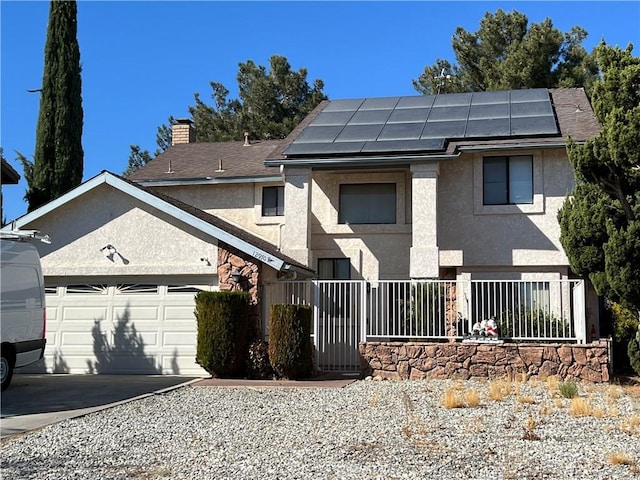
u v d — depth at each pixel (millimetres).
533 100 22188
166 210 17250
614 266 14008
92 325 17984
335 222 20719
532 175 19359
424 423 10477
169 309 17641
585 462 8031
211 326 16188
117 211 17938
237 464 8047
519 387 14008
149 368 17531
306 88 45094
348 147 19422
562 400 12734
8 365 14555
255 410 11906
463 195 19703
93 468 7977
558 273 19031
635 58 14148
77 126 28469
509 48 34281
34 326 15312
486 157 19719
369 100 24547
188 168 23500
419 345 16297
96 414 11602
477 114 21469
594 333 19141
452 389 14266
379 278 20297
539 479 7316
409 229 20156
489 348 16000
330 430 9992
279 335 16094
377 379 16219
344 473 7566
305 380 16031
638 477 7379
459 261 19281
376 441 9195
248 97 44344
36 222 18250
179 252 17484
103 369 17766
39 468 7996
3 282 14344
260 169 22266
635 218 14602
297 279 19688
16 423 10906
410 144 19109
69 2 28812
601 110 14398
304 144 20125
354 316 17906
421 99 23984
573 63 33344
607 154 14164
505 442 9094
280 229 21516
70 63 28438
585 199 15656
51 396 13773
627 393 13789
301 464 7988
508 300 16750
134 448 8984
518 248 19203
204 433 9914
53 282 18297
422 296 16875
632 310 15078
